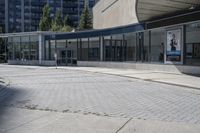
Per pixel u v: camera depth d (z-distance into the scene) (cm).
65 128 754
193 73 2416
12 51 5419
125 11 4166
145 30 3023
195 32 2431
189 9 2423
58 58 4784
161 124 786
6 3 12456
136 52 3266
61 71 3173
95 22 6344
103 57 3956
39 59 4903
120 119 846
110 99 1218
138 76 2278
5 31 12281
